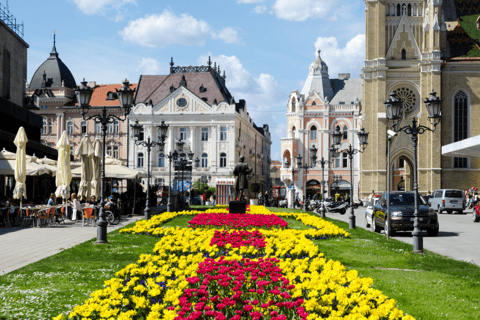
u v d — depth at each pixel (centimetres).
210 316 675
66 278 1175
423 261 1477
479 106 7100
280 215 3472
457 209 4994
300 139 9475
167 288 881
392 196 2609
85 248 1711
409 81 7256
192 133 8406
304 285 798
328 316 723
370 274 1241
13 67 4553
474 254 1747
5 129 4059
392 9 7375
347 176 9300
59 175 2970
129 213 4059
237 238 1466
